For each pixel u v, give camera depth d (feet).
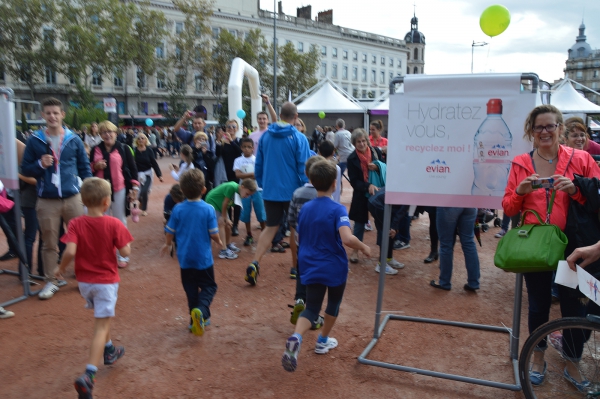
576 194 9.91
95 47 131.64
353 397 10.75
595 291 8.77
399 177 12.55
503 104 11.60
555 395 10.65
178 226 13.87
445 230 17.80
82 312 15.66
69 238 10.84
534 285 10.98
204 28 160.97
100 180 11.41
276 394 10.84
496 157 11.75
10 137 16.34
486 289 18.24
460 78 11.82
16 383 11.36
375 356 12.63
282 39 212.02
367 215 21.30
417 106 12.22
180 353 12.84
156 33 145.38
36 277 19.11
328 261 11.53
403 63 272.10
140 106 158.71
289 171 17.71
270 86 175.01
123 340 13.62
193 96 181.88
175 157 101.86
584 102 59.52
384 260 13.24
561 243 9.66
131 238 11.45
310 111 63.36
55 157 16.66
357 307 16.29
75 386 9.95
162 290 17.76
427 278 19.58
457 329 14.40
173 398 10.71
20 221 16.94
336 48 233.76
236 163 24.22
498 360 12.46
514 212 10.70
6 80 145.69
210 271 14.12
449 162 12.13
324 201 11.87
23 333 14.06
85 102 133.39
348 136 36.06
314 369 11.96
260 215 24.00
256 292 17.56
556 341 10.96
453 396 10.82
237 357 12.63
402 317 14.89
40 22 131.03
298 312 13.75
